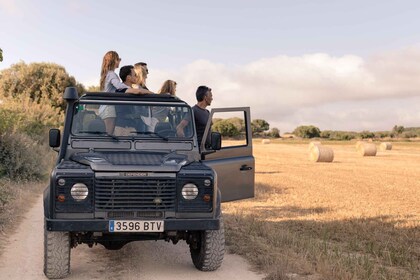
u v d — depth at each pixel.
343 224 11.07
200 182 6.55
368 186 19.67
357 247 8.88
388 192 17.72
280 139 135.00
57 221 6.19
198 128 8.48
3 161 17.05
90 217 6.31
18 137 17.67
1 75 47.62
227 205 13.93
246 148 7.99
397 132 147.88
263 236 9.52
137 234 6.81
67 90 7.15
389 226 11.08
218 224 6.56
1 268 7.21
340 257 7.72
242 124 8.37
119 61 8.95
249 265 7.48
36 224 10.62
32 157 17.91
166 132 7.42
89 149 7.14
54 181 6.23
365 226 10.87
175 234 6.60
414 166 32.12
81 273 7.01
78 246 8.76
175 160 6.77
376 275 6.89
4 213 11.10
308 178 22.83
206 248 6.88
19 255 7.98
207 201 6.55
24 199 13.71
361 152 46.41
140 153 7.11
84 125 7.27
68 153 7.12
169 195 6.48
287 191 17.56
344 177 23.62
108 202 6.32
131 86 8.75
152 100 7.55
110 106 7.39
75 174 6.28
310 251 8.04
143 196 6.41
